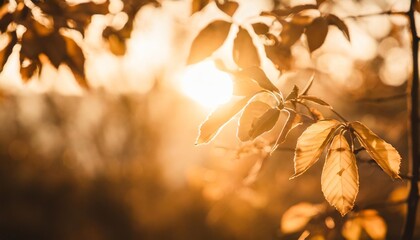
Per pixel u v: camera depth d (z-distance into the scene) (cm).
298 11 152
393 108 359
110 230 991
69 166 1116
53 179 1084
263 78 114
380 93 334
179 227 828
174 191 942
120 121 1029
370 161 155
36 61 152
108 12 149
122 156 1059
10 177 1092
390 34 222
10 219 1052
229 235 498
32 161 1133
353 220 191
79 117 1071
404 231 182
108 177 1059
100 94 930
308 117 120
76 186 1070
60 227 1038
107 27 171
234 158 179
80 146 1095
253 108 113
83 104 1041
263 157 194
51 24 146
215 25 145
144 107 996
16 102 1023
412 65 175
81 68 152
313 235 195
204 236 718
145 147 1023
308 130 116
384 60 283
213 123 111
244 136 111
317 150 117
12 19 144
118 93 930
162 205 898
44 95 1036
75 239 1015
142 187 1000
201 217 764
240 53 147
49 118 1074
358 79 308
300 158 117
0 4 143
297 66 183
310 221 198
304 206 203
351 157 119
